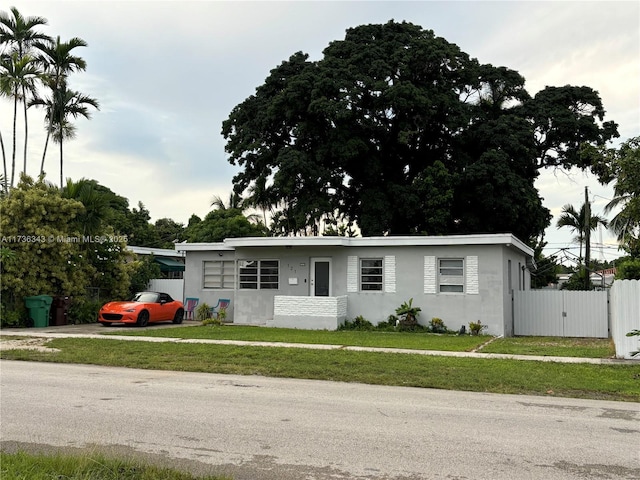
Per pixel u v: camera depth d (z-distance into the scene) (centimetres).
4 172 2947
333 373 1147
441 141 3316
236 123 3344
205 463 556
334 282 2255
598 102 3222
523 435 680
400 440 650
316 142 3092
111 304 2205
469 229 3170
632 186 1452
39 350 1459
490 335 1995
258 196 3528
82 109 3084
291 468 546
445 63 3061
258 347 1511
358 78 2916
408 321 2078
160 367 1227
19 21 2858
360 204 3278
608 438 669
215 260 2592
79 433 661
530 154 3088
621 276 2025
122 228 4984
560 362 1288
